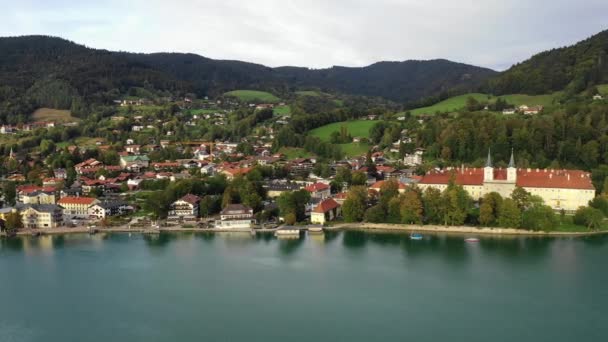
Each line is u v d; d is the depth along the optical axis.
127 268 196.62
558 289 168.50
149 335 139.88
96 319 150.50
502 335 137.50
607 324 143.25
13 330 144.38
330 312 153.00
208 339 137.00
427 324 144.25
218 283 178.62
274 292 169.75
